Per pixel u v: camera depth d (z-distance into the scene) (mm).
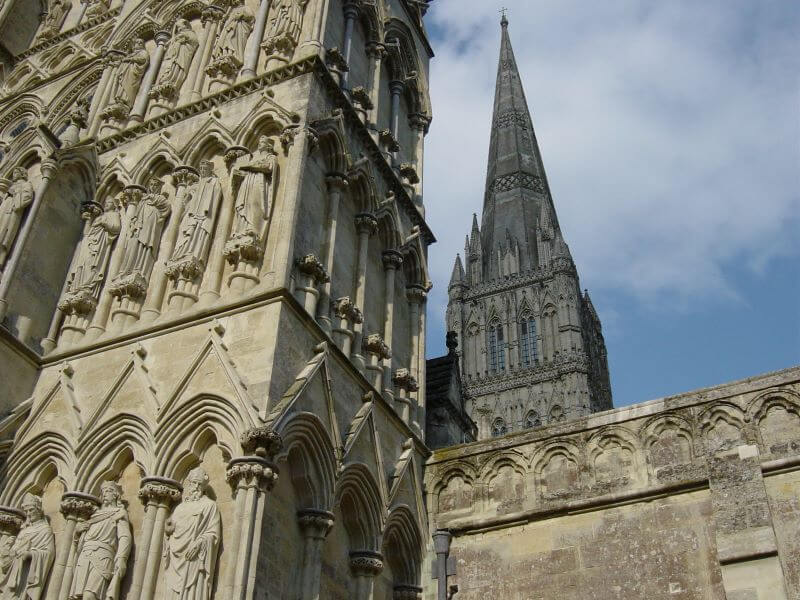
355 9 25297
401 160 26281
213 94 21906
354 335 19578
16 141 25531
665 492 18438
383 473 18859
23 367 18578
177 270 18531
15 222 20406
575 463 19734
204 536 14336
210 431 15945
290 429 15945
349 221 21250
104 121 23625
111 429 16688
